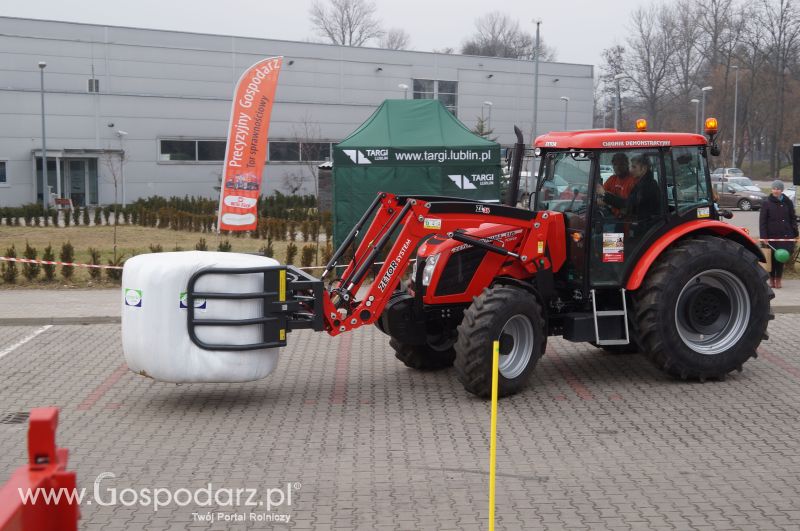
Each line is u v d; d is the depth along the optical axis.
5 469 7.01
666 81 76.94
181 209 36.03
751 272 9.51
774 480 6.66
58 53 51.94
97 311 14.16
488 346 8.65
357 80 59.56
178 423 8.28
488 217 9.12
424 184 19.11
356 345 11.84
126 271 8.53
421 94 61.69
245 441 7.71
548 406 8.73
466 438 7.73
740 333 9.59
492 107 63.81
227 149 19.80
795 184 9.54
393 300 9.42
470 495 6.38
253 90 19.64
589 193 9.16
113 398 9.20
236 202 19.94
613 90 78.06
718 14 74.44
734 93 74.75
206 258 8.53
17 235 26.59
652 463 7.05
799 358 10.82
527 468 6.95
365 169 18.88
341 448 7.49
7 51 50.94
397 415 8.48
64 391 9.50
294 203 41.44
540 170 9.96
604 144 9.14
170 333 8.28
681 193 9.55
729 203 44.03
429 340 10.07
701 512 6.04
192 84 55.31
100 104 47.78
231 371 8.40
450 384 9.70
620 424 8.11
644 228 9.34
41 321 13.65
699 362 9.37
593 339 9.23
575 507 6.13
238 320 8.38
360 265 9.20
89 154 46.81
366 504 6.23
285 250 22.55
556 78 65.50
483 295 8.80
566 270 9.57
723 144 73.44
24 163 46.03
